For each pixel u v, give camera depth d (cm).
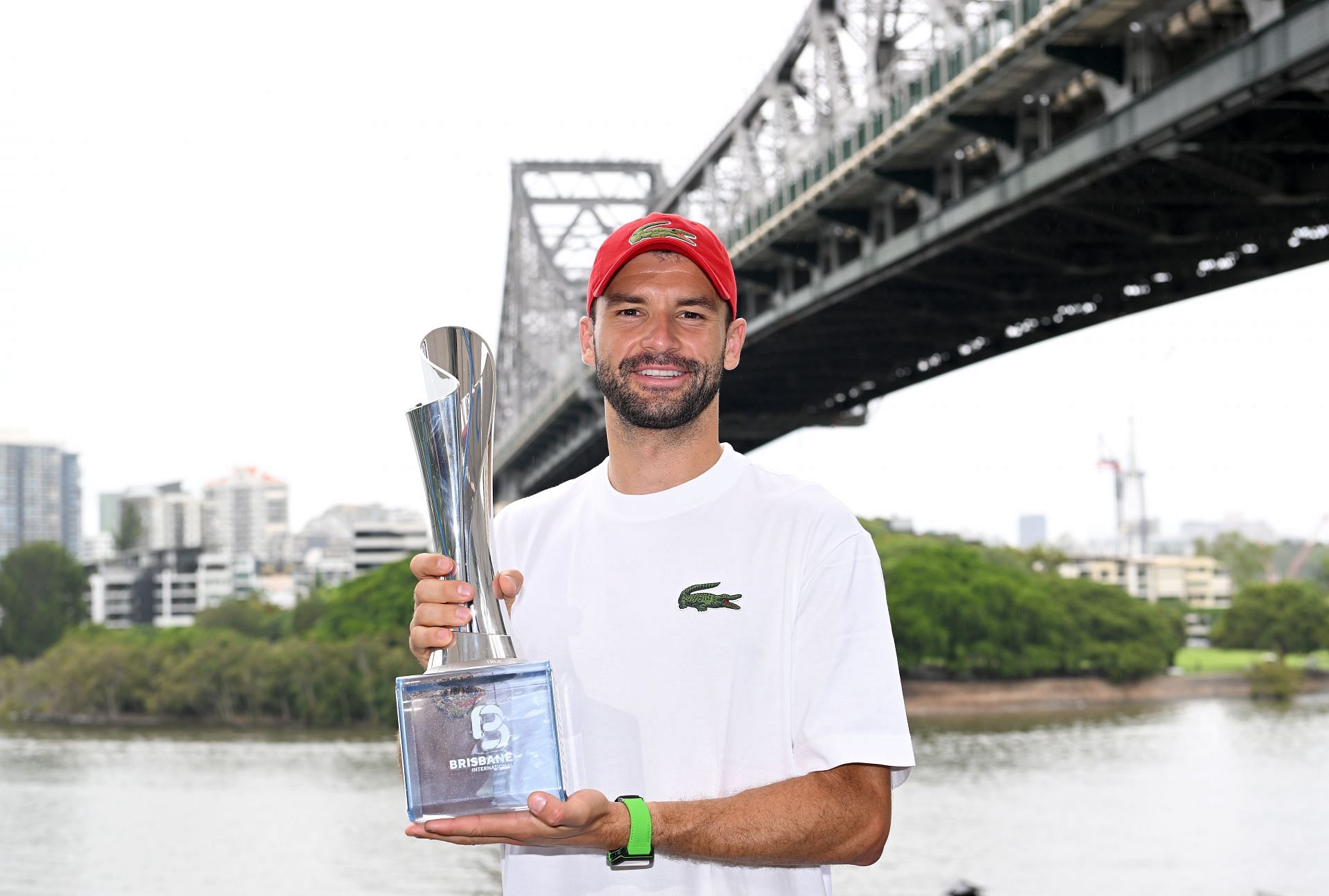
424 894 2538
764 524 183
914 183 2022
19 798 3881
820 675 174
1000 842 2927
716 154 3077
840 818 166
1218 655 7269
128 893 2620
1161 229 1942
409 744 155
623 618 182
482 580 165
